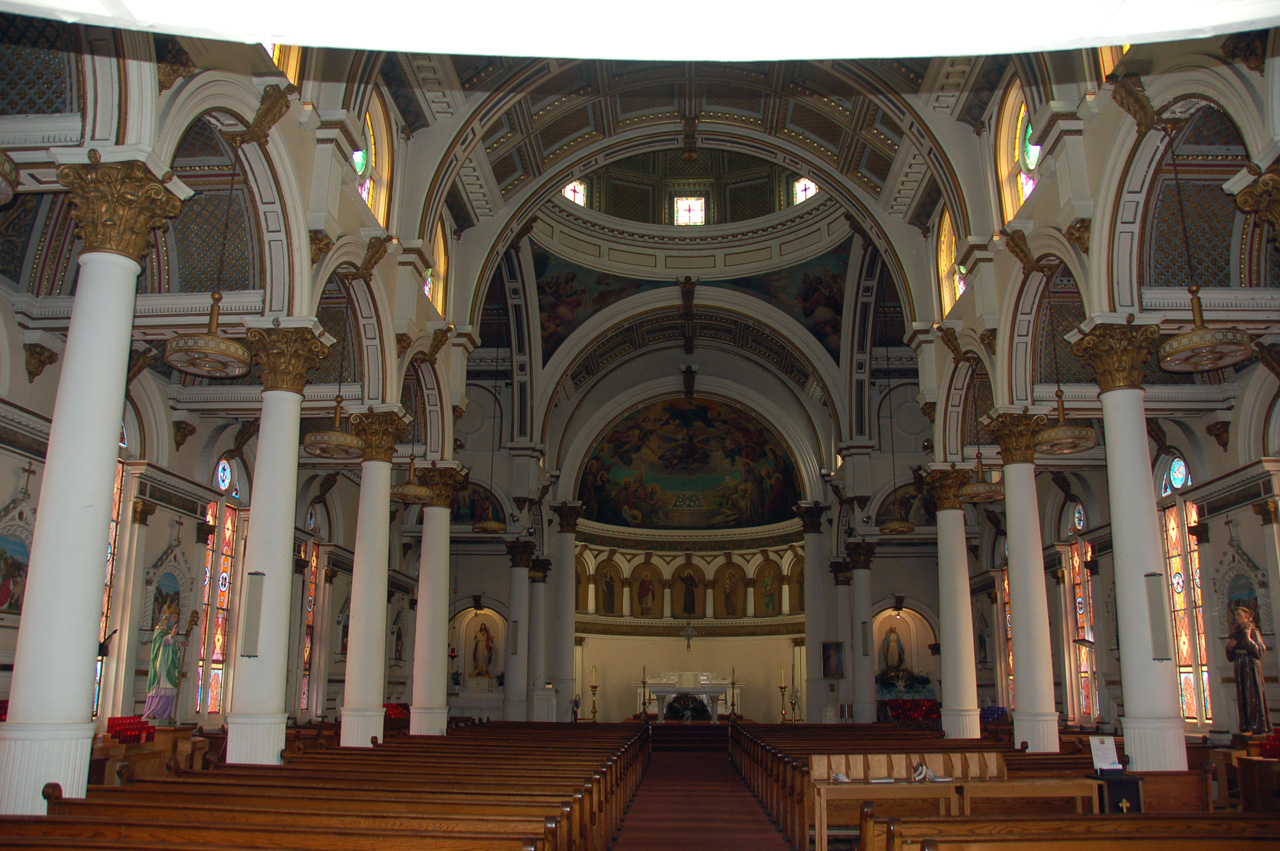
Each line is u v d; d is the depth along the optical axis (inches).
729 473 1521.9
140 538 632.4
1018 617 570.6
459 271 793.6
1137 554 432.5
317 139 487.2
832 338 1128.8
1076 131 470.0
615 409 1310.3
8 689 499.2
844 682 1170.6
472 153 721.6
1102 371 455.8
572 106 742.5
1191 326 468.8
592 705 1391.5
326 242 479.8
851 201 792.3
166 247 498.0
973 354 637.3
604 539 1475.1
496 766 404.8
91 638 304.5
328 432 527.5
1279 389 610.2
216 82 383.9
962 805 373.7
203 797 284.8
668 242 1119.6
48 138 341.4
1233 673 657.6
